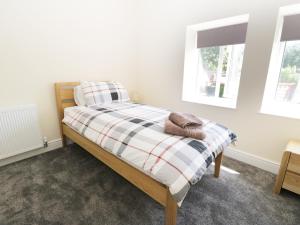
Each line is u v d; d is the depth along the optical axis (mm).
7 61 1881
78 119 1946
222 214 1364
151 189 1195
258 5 1778
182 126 1347
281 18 1778
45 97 2230
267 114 1885
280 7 1664
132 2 2912
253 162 2053
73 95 2434
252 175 1872
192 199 1513
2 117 1844
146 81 3119
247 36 1892
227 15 2008
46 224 1259
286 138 1815
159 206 1429
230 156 2238
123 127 1501
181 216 1336
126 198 1511
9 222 1271
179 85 2658
